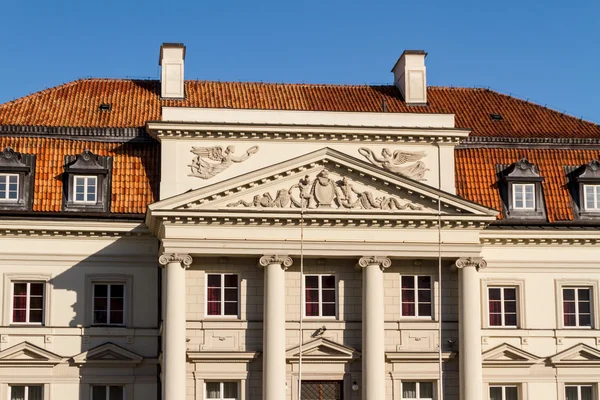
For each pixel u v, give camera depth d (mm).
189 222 56688
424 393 59125
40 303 59969
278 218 56969
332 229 57719
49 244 60062
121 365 59344
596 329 62406
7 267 59625
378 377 57000
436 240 58188
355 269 59344
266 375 56531
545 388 61375
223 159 59906
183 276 56531
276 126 59750
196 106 64062
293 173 57688
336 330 58812
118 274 60281
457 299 59375
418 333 59125
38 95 66500
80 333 59469
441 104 69500
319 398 58469
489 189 63094
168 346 55844
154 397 59406
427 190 57906
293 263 58906
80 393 58906
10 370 58625
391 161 60594
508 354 60969
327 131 60062
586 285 62719
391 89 71188
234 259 58531
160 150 61281
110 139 62344
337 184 58094
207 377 57531
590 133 66938
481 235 61531
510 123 67812
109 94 67375
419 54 69312
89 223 59656
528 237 62000
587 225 62750
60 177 60938
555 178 64062
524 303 62094
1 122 62844
